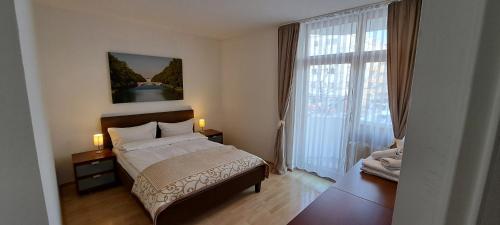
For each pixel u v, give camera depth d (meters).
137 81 3.48
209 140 3.78
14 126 0.53
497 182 0.29
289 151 3.59
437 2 0.33
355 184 1.39
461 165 0.31
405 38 2.30
